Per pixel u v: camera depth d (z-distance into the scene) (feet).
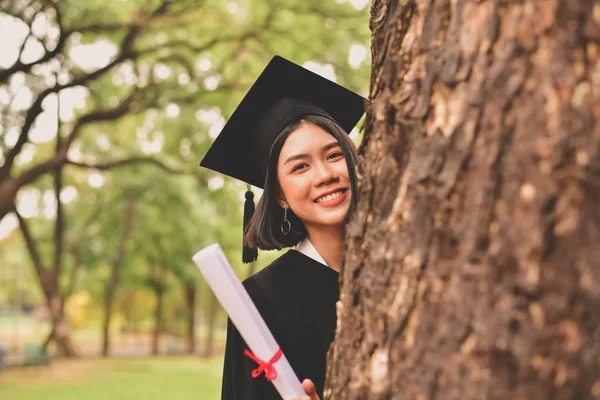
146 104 52.11
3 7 46.70
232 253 94.43
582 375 3.03
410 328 3.50
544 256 3.11
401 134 3.69
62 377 62.18
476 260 3.26
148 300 143.54
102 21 49.32
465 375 3.25
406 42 3.77
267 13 48.78
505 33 3.31
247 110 7.04
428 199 3.49
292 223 6.84
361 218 3.97
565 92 3.14
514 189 3.20
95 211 86.79
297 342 6.39
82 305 134.10
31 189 70.64
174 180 73.87
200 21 49.24
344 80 49.11
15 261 132.98
